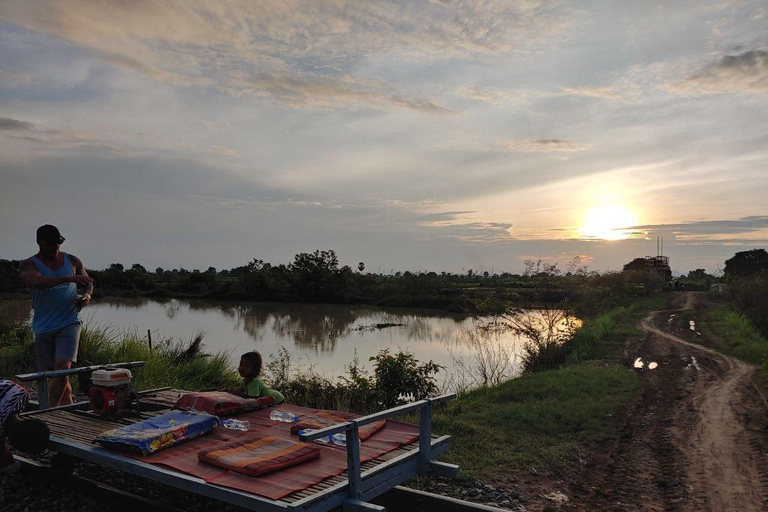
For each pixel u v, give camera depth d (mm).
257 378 6312
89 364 11234
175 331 27781
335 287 59531
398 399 10359
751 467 6848
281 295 61125
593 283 26406
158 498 5105
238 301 61438
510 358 18750
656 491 6121
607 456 7305
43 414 5871
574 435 8070
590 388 11219
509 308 18125
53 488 5234
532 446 7445
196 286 70625
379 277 70562
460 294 51969
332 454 4535
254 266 64250
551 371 13266
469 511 4488
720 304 36594
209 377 12133
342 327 31609
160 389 7164
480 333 25844
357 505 3801
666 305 38281
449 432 7809
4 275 46062
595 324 22938
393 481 4383
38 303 6617
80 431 5207
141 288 71438
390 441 4953
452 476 4688
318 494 3674
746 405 10188
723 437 8148
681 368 14359
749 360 15422
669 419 9211
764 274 25031
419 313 45031
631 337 20531
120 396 5793
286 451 4410
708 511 5570
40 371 6539
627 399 10555
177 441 4727
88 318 13773
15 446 4871
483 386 12539
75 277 6426
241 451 4406
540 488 6039
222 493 3783
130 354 11617
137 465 4266
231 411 5688
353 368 11188
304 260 60531
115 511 4785
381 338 25594
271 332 28281
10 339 14820
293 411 5898
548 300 18594
